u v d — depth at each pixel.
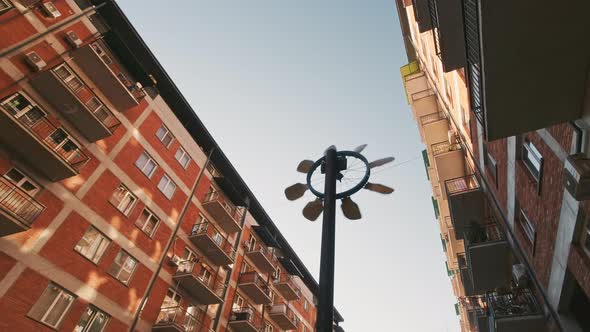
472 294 20.73
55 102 15.02
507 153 11.34
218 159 26.66
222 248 23.98
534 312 10.66
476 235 14.88
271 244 31.52
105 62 18.03
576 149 6.82
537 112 6.60
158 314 17.50
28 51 14.60
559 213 8.20
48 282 13.14
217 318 21.88
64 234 14.22
